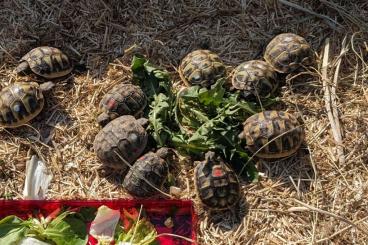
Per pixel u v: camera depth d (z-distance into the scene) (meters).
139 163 1.43
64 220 1.40
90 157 1.54
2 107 1.53
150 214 1.45
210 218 1.43
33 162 1.52
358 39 1.68
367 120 1.54
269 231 1.42
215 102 1.51
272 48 1.59
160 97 1.56
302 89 1.61
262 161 1.50
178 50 1.71
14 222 1.40
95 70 1.68
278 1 1.74
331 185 1.47
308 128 1.55
